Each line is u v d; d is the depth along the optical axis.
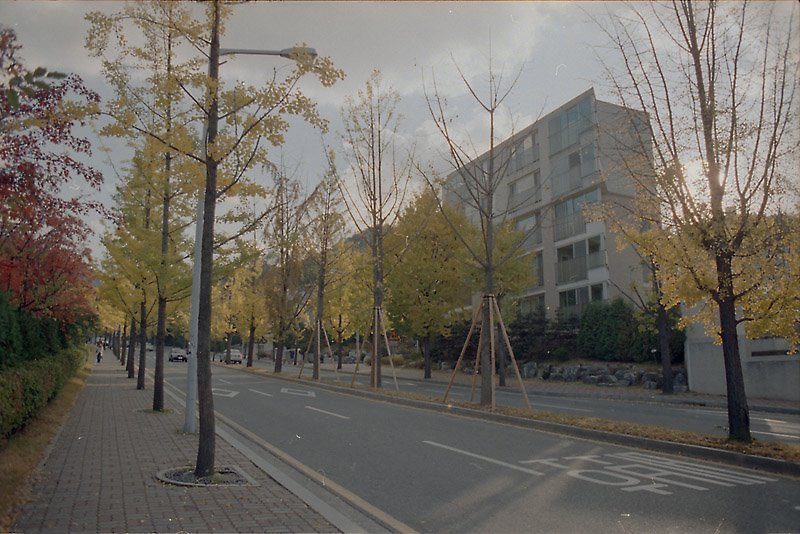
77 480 7.59
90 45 8.40
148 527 5.66
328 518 6.14
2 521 5.64
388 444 11.09
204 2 8.16
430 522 6.27
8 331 10.78
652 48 10.93
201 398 8.00
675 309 25.27
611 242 32.44
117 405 16.78
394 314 34.19
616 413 16.62
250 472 8.34
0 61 5.40
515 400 21.16
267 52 12.00
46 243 11.79
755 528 6.00
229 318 52.78
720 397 21.14
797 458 8.71
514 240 29.69
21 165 6.14
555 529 6.00
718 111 10.31
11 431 9.41
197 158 8.32
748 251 10.23
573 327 31.66
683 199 10.47
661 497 7.18
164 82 8.24
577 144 33.12
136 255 15.73
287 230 29.08
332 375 36.66
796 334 10.77
